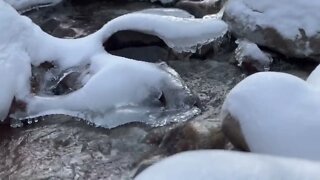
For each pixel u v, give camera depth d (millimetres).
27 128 1855
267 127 1482
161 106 1863
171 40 2121
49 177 1610
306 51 2051
